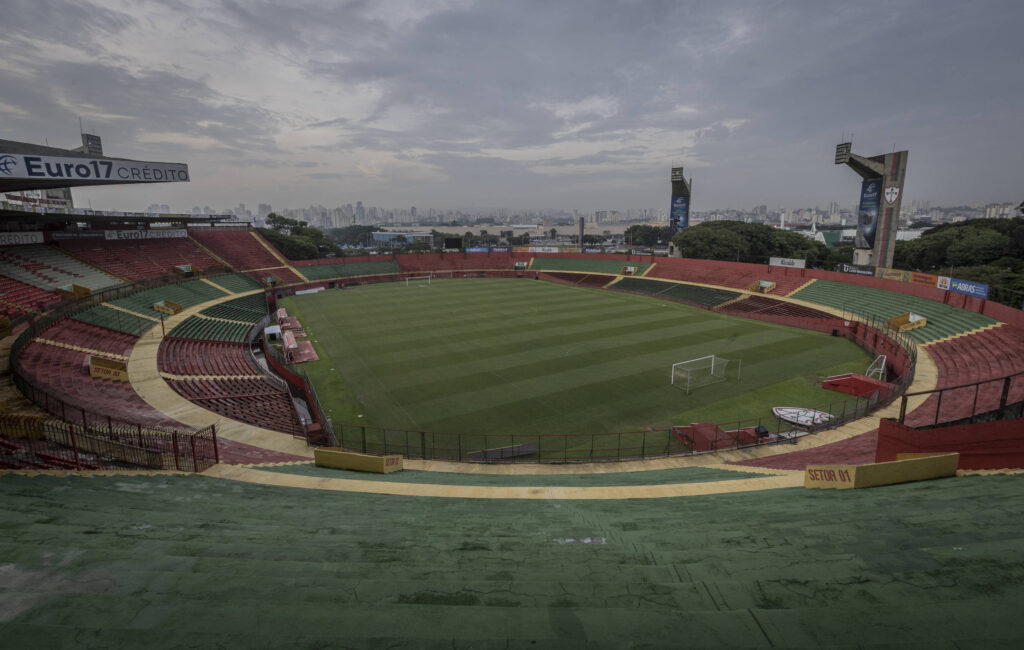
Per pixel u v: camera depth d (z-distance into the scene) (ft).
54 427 52.85
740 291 225.35
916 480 43.01
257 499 44.14
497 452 78.07
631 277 283.38
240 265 269.03
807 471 48.37
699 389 108.88
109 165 74.02
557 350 139.03
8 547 26.66
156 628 18.15
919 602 19.70
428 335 157.48
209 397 92.73
